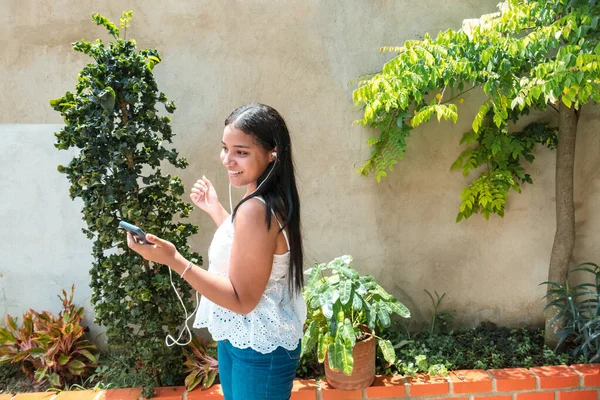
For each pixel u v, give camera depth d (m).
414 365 2.88
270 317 1.66
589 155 3.28
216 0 3.04
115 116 2.41
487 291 3.38
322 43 3.13
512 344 3.11
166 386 2.74
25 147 3.05
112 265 2.49
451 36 2.66
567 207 3.06
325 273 3.31
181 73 3.09
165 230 2.66
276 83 3.13
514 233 3.34
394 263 3.33
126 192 2.47
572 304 2.93
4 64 2.99
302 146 3.20
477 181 3.17
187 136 3.13
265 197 1.57
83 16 2.98
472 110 3.22
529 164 3.29
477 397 2.70
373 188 3.26
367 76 3.14
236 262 1.53
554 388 2.71
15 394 2.78
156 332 2.63
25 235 3.11
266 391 1.69
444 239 3.33
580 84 2.35
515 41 2.51
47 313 3.03
